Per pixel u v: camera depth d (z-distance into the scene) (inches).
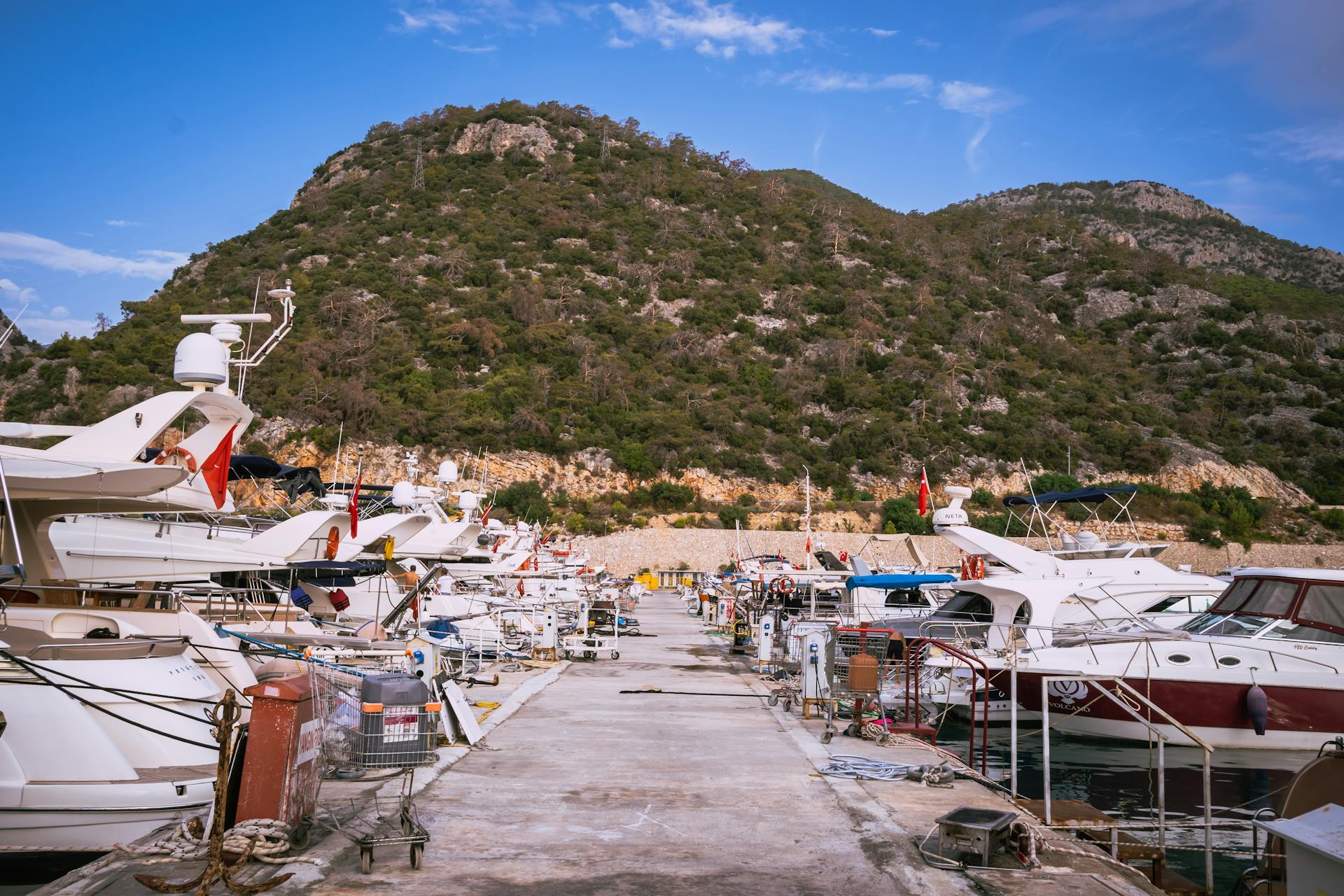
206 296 4817.9
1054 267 7175.2
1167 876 346.0
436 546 1056.8
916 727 542.0
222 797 240.5
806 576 1065.5
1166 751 640.4
